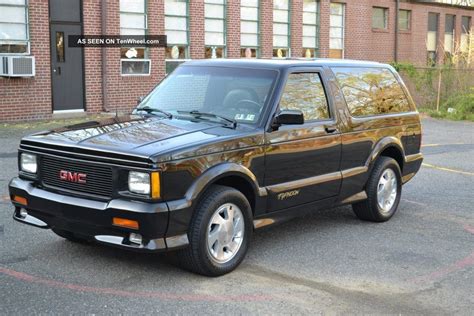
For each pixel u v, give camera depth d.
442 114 22.23
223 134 5.48
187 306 4.70
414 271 5.70
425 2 30.23
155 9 18.52
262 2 21.75
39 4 15.88
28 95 15.92
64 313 4.50
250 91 6.08
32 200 5.37
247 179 5.55
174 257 5.64
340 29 25.69
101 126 5.79
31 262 5.59
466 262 6.01
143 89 18.52
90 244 6.09
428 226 7.37
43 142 5.36
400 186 7.72
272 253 6.11
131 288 5.03
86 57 17.20
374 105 7.35
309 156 6.24
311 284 5.27
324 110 6.56
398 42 28.92
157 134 5.39
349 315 4.65
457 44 28.73
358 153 6.95
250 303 4.80
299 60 6.71
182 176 4.99
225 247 5.41
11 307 4.59
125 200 4.90
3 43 15.39
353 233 6.96
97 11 17.28
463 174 11.01
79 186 5.16
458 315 4.71
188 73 6.62
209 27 20.23
